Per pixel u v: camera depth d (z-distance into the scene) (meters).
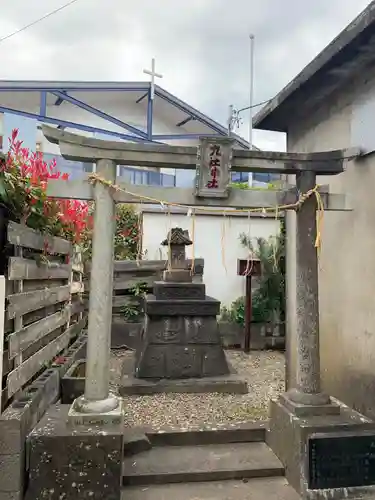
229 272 8.69
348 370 3.91
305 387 3.62
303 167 3.69
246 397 5.34
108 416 3.22
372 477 3.26
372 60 3.58
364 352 3.67
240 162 3.64
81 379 4.45
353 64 3.67
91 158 3.46
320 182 4.45
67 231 5.29
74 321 6.18
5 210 3.13
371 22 3.05
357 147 3.71
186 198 3.66
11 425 2.84
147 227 8.62
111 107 13.27
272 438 3.85
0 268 3.00
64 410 3.56
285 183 5.49
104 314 3.41
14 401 3.20
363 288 3.72
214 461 3.63
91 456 3.02
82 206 6.22
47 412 3.51
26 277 3.43
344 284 4.02
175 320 5.88
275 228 8.75
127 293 8.19
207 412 4.71
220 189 3.58
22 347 3.29
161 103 13.30
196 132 14.88
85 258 7.05
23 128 10.98
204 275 8.62
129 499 3.17
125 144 3.46
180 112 13.83
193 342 5.84
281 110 4.80
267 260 8.48
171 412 4.71
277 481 3.46
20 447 2.86
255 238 8.71
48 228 4.23
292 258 5.10
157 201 3.58
